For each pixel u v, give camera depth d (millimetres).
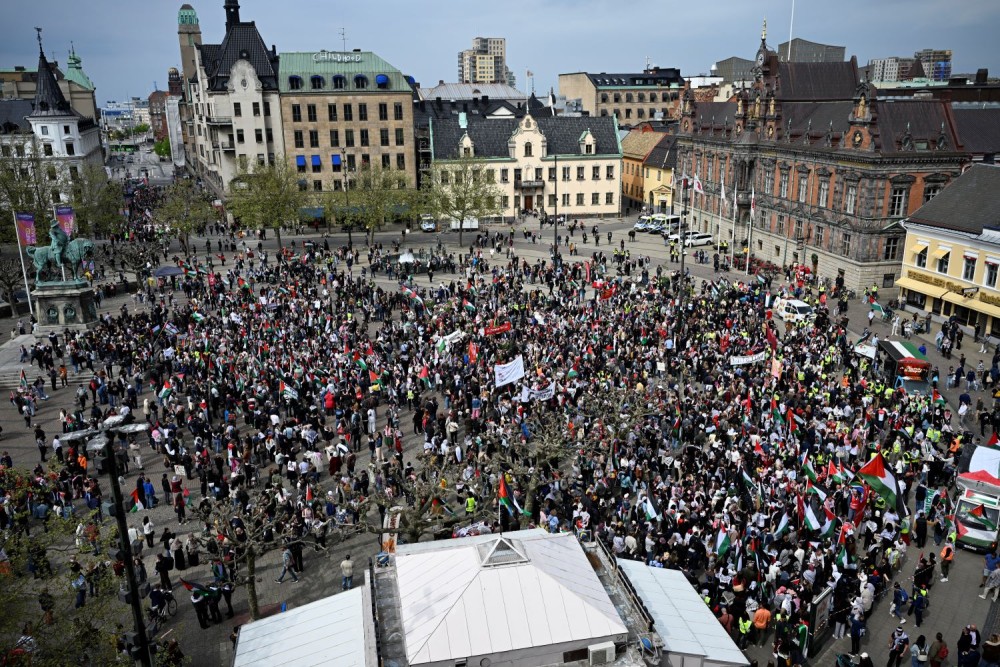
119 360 53906
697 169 111375
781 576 27953
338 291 72375
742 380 47375
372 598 19266
